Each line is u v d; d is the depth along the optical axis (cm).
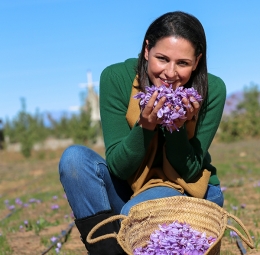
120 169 363
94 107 3938
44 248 534
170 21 346
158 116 329
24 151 2948
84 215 359
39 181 1530
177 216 346
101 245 357
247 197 817
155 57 350
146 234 343
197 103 334
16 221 749
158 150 388
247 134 3161
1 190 1434
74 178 358
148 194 361
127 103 385
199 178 387
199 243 320
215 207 337
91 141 3177
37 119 3569
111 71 394
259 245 482
